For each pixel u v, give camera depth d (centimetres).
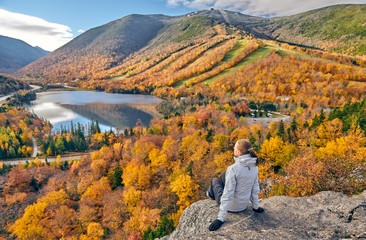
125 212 4744
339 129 4550
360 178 814
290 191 1098
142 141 9419
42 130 18112
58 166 10169
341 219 397
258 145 5681
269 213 440
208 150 6894
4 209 6247
